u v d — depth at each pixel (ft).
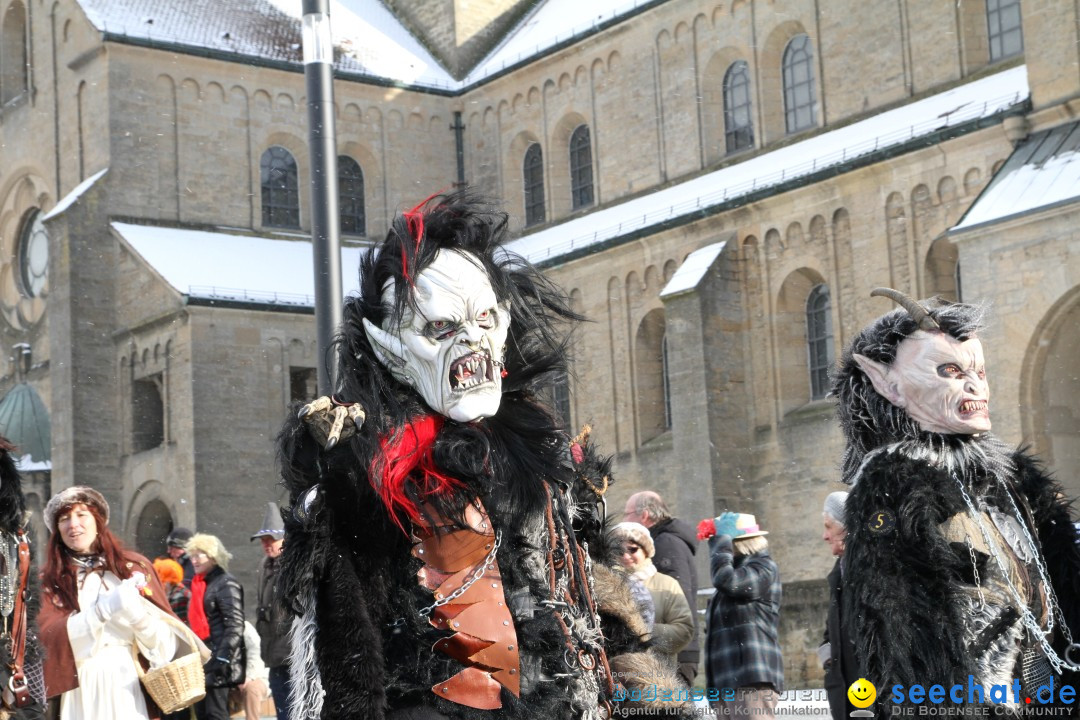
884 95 113.50
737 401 113.50
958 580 12.35
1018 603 12.39
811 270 111.55
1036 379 87.25
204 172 140.97
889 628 11.91
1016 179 90.63
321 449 10.49
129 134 138.00
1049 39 93.30
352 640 10.05
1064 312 85.76
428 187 153.48
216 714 38.04
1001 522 12.87
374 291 11.18
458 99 155.02
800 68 122.31
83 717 24.62
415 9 163.02
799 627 97.14
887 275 104.37
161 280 129.29
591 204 141.28
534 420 11.21
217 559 38.73
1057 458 86.22
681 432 113.29
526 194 148.87
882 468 12.73
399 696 10.34
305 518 10.34
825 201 108.78
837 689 24.04
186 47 140.15
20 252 150.20
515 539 10.82
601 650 10.98
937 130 99.04
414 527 10.58
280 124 145.18
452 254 11.15
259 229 142.72
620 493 122.93
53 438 133.90
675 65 131.75
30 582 17.10
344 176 151.23
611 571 11.53
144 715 25.09
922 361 13.14
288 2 154.30
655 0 132.16
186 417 126.11
